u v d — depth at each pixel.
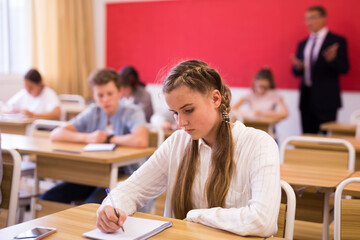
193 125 1.22
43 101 4.55
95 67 6.93
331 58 5.07
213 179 1.30
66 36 6.34
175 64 1.39
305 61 5.28
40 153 2.27
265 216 1.13
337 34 5.32
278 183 1.20
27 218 2.85
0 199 1.76
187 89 1.19
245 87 6.05
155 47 6.54
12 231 1.09
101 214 1.11
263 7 5.87
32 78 4.49
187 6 6.28
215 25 6.14
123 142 2.52
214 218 1.16
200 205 1.34
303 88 5.35
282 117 4.73
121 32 6.76
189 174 1.35
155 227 1.13
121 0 6.70
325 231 1.81
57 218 1.20
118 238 1.05
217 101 1.25
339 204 1.39
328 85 5.21
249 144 1.30
